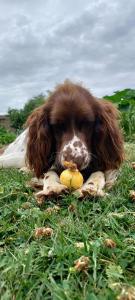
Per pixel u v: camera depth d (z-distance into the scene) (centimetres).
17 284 37
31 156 75
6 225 52
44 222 53
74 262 39
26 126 80
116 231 48
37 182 72
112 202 58
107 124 72
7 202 63
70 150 63
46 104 72
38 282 37
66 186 61
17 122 403
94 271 37
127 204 58
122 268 39
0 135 310
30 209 56
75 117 66
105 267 39
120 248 43
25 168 87
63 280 37
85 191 59
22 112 406
